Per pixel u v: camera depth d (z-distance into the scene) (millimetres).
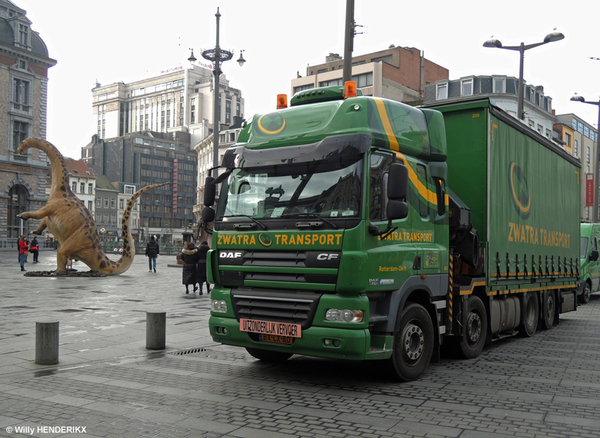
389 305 6484
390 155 6605
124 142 127938
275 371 7305
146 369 7285
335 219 6160
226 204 7004
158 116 151625
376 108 6566
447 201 7730
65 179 23953
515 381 6922
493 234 8688
